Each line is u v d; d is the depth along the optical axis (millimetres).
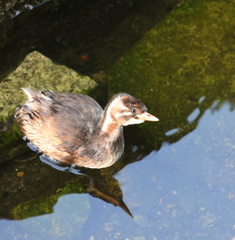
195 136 6430
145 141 6418
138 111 5668
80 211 5789
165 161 6238
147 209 5844
